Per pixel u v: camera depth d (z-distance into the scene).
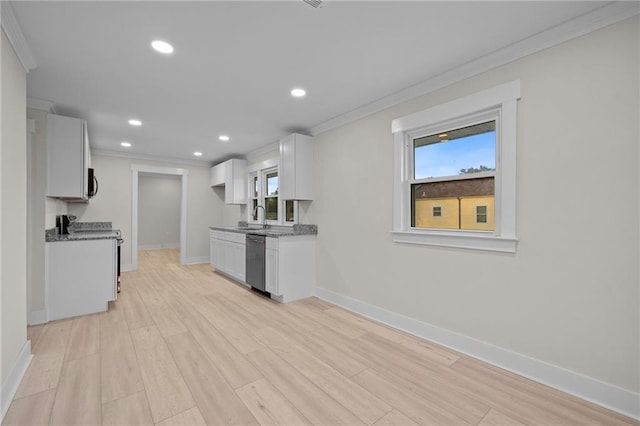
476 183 2.36
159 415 1.59
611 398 1.66
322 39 1.96
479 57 2.18
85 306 3.15
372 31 1.87
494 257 2.16
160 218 9.38
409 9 1.66
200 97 2.90
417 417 1.60
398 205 2.83
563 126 1.83
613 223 1.66
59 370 2.03
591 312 1.74
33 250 2.87
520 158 2.02
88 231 5.02
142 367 2.08
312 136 3.96
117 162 5.52
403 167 2.83
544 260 1.91
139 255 7.62
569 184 1.81
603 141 1.69
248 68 2.34
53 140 3.00
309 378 1.96
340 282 3.50
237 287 4.39
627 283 1.62
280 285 3.60
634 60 1.59
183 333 2.68
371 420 1.58
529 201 1.98
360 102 3.04
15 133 1.93
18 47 1.91
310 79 2.54
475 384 1.90
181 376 1.97
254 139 4.53
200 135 4.29
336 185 3.57
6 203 1.78
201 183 6.54
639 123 1.58
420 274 2.65
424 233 2.61
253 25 1.81
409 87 2.67
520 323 2.02
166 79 2.52
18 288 1.98
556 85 1.86
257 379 1.95
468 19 1.75
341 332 2.73
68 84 2.60
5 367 1.73
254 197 5.64
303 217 4.13
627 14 1.60
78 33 1.87
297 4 1.62
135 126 3.83
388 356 2.27
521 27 1.83
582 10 1.67
